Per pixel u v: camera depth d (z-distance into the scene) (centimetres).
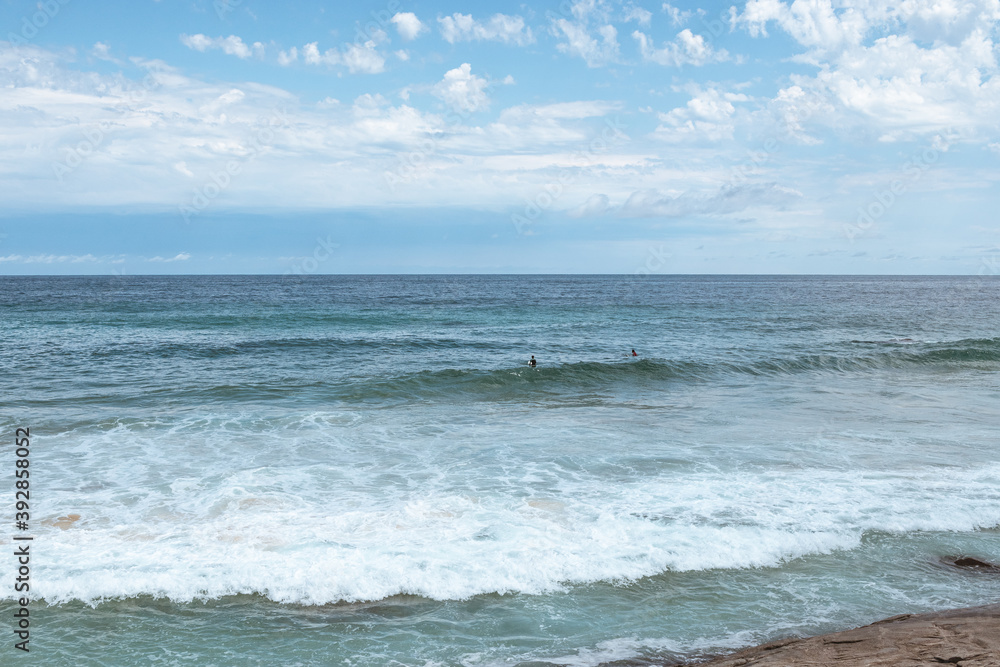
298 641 622
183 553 788
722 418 1620
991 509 968
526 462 1216
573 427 1514
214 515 923
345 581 728
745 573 775
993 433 1459
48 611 660
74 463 1180
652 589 734
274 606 684
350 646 616
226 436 1388
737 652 598
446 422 1560
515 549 816
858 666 510
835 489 1058
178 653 598
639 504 984
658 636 638
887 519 931
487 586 731
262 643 618
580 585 741
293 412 1630
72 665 572
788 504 988
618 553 812
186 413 1595
